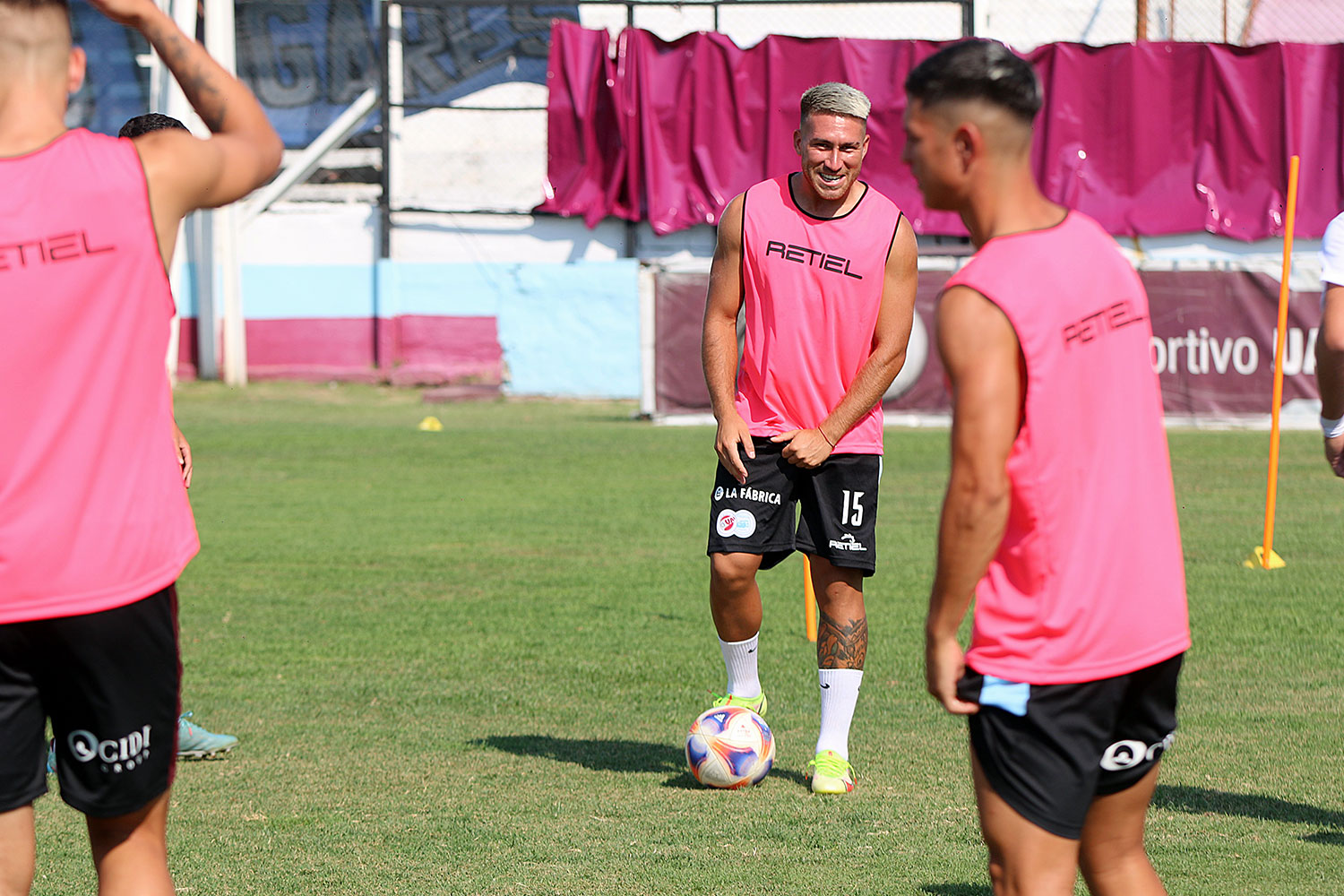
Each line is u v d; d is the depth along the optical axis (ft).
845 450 54.03
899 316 54.34
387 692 69.41
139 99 273.95
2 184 27.32
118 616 28.50
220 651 78.54
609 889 41.91
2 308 27.12
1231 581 97.45
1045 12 271.49
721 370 55.52
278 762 57.11
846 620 54.34
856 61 250.78
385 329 279.49
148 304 28.89
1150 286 198.70
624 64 256.11
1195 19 273.95
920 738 60.70
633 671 73.97
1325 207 249.55
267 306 281.54
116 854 30.63
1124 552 27.50
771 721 64.34
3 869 28.96
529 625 85.71
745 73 253.03
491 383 277.64
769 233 54.80
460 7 274.57
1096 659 27.22
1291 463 164.25
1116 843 29.68
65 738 29.35
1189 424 199.62
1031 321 26.48
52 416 27.76
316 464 168.76
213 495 144.05
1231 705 65.10
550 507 135.74
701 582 99.91
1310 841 45.65
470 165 278.26
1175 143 250.98
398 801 51.60
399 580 100.68
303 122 282.36
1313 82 248.11
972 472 26.37
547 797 52.13
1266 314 197.36
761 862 44.34
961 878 42.68
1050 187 252.62
